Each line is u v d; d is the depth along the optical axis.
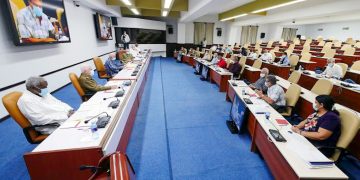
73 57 6.21
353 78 4.95
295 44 12.02
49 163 1.51
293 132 2.03
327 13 8.29
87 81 3.30
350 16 10.84
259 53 9.41
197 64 8.41
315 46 11.38
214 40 15.59
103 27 8.76
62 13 5.22
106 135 1.75
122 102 2.62
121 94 2.88
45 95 2.32
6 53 3.53
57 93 5.07
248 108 2.76
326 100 2.03
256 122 2.53
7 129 3.19
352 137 1.82
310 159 1.54
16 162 2.42
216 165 2.43
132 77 4.27
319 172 1.45
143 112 4.07
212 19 14.87
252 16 12.70
